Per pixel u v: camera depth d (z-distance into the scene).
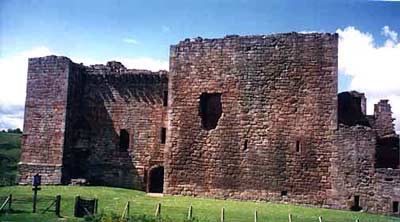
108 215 23.53
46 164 37.94
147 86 39.12
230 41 34.28
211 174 33.66
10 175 43.53
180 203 30.47
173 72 35.50
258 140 32.84
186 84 35.09
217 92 34.19
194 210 27.69
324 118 31.75
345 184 30.92
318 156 31.59
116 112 39.56
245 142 33.12
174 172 34.56
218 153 33.69
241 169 33.00
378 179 30.45
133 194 34.56
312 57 32.41
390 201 30.06
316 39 32.44
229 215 26.41
